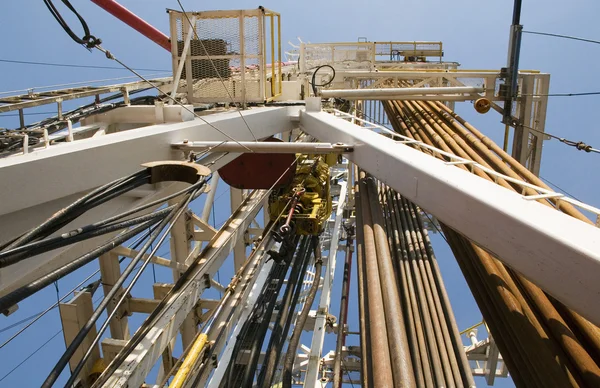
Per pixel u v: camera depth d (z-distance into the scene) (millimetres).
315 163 7691
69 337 5715
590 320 2059
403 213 6727
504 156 6062
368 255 4961
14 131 3605
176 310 4121
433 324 4301
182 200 2557
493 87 8234
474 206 2838
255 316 5805
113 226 2100
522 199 2770
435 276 5121
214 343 4406
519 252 2467
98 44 3336
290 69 13016
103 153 3500
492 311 3717
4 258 1593
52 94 5086
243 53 6520
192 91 6652
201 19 6547
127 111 5133
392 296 4066
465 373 3867
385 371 3168
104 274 6547
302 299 8398
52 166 3059
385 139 4672
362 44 12938
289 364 4824
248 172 7496
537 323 3012
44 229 1882
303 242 7363
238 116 5441
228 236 5410
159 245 2377
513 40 7699
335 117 6285
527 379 3010
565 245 2143
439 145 6816
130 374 3422
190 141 4656
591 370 2441
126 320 6633
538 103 8156
